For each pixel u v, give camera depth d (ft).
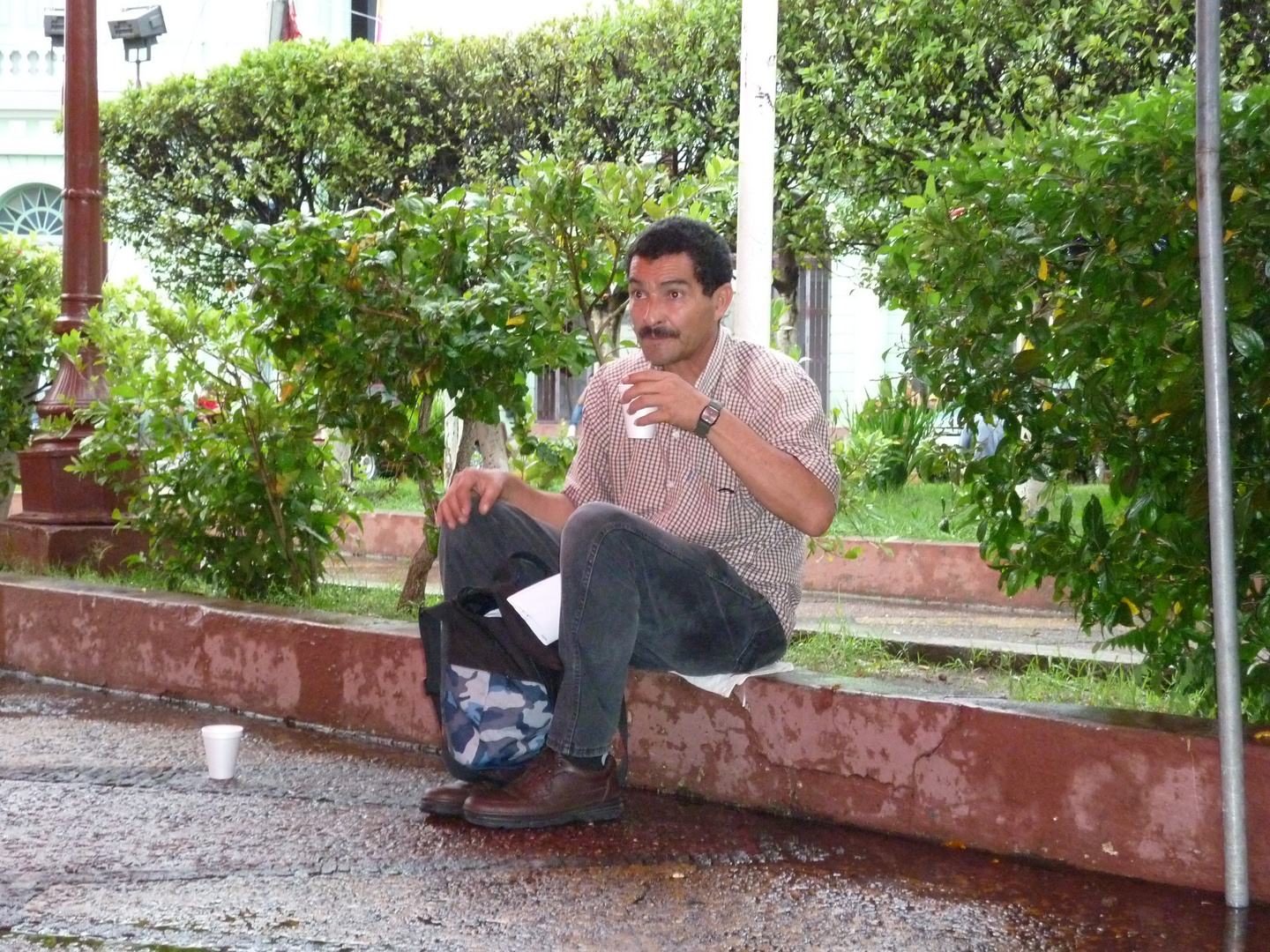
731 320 17.89
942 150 30.86
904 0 30.22
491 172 41.22
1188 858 9.68
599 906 9.21
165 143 46.57
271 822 11.10
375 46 44.21
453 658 10.96
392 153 43.98
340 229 15.76
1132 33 27.86
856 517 21.88
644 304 10.78
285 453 17.26
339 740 14.01
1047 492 12.54
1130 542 11.20
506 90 41.29
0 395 26.48
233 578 17.92
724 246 10.94
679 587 10.72
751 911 9.17
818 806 11.27
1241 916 9.14
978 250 11.18
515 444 19.54
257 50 44.57
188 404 17.94
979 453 12.92
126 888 9.45
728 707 11.75
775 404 10.73
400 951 8.36
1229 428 9.75
